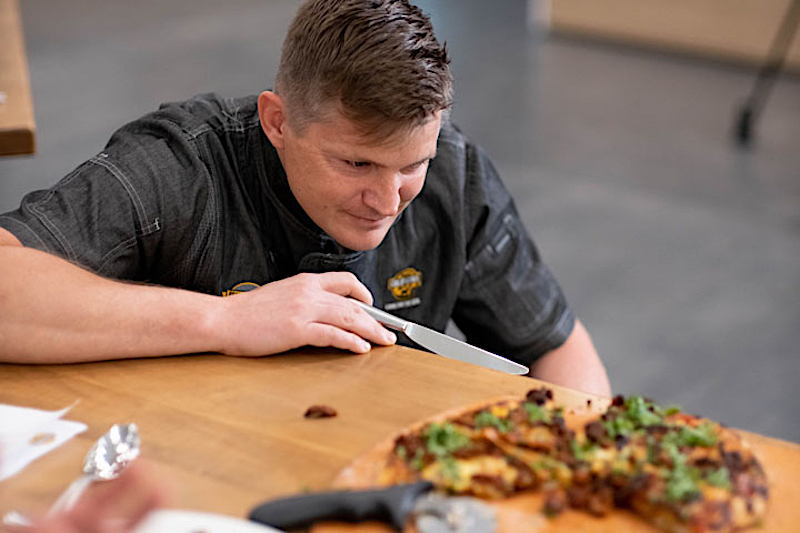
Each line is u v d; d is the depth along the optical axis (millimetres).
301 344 1041
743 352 2834
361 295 1140
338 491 762
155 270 1268
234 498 795
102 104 4434
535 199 3789
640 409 896
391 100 1004
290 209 1269
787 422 2523
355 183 1096
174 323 1034
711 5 5508
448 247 1404
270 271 1315
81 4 6125
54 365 1010
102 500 783
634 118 4695
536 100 4887
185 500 790
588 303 3074
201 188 1234
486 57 5523
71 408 922
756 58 5477
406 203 1169
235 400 943
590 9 5867
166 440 871
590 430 850
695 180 4020
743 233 3578
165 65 5066
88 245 1142
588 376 1461
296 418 912
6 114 1749
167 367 1015
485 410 887
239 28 5852
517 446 839
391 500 743
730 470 804
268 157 1254
